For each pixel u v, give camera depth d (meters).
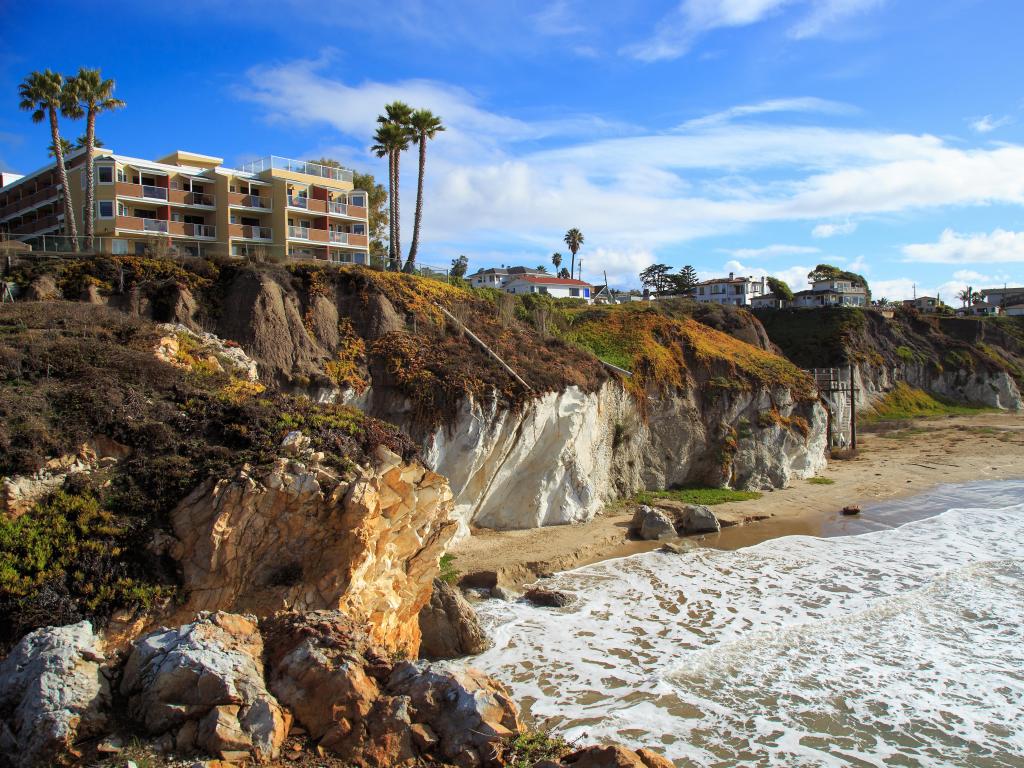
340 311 31.72
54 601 12.07
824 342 75.81
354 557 14.48
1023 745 15.16
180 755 8.45
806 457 43.91
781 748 14.88
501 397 29.41
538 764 9.02
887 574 25.83
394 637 16.42
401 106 48.66
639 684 17.52
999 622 21.47
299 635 10.52
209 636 9.95
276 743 8.91
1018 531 31.83
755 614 22.08
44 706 8.62
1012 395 79.50
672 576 25.61
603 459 35.47
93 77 38.19
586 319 47.34
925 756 14.70
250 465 14.56
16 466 13.49
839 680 17.84
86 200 38.47
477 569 24.97
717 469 39.81
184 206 43.53
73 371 16.94
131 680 9.41
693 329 48.66
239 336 27.97
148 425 15.38
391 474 16.08
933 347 84.44
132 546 13.38
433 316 33.69
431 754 9.35
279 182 46.69
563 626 21.09
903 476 44.06
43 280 26.98
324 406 18.27
